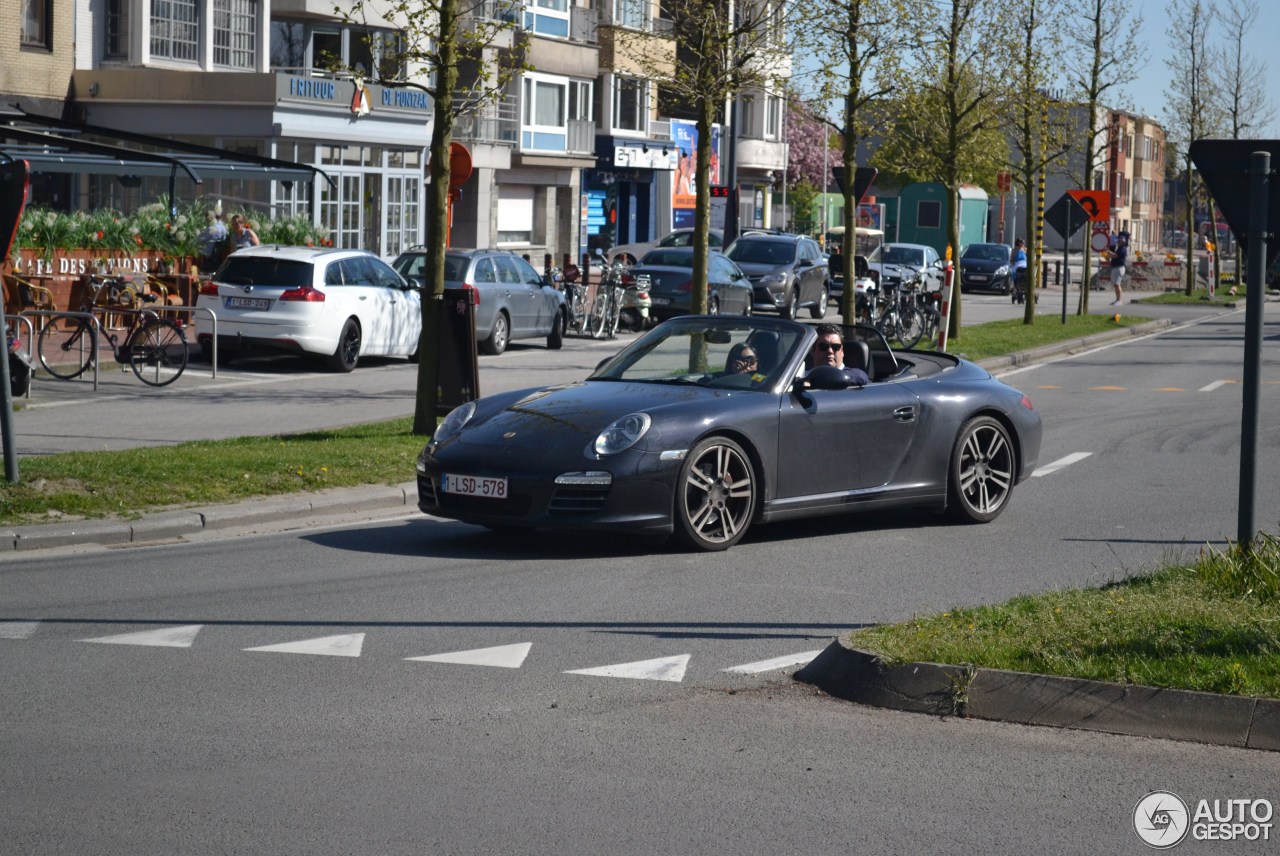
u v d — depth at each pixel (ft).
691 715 21.65
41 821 16.94
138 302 74.90
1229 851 16.70
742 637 26.48
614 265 105.29
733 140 168.35
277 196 122.83
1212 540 36.60
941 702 21.76
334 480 40.47
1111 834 17.12
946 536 37.06
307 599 28.94
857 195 81.76
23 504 35.19
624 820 17.29
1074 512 40.86
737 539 34.68
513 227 172.45
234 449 44.04
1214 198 27.91
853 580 31.60
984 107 97.14
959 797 18.24
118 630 26.23
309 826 16.92
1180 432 58.34
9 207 36.42
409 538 35.68
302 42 137.08
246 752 19.61
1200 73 192.65
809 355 36.58
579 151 178.19
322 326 73.41
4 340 36.52
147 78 119.24
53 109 117.70
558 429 33.47
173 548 33.99
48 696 22.13
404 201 141.49
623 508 32.65
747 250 125.80
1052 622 24.50
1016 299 161.79
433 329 48.91
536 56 167.94
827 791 18.39
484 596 29.48
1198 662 21.89
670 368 36.70
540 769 19.10
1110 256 168.55
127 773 18.69
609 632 26.71
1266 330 125.59
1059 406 67.67
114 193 117.39
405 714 21.50
